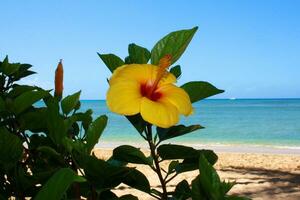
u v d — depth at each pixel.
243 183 3.52
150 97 0.55
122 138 14.09
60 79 0.62
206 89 0.59
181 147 0.56
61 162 0.53
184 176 3.62
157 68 0.57
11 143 0.54
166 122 0.52
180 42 0.59
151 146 0.56
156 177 3.60
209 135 15.04
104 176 0.50
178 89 0.57
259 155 5.91
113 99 0.52
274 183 3.53
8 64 0.81
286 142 11.84
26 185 0.54
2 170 0.59
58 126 0.52
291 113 32.69
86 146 0.52
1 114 0.63
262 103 60.44
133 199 0.58
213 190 0.46
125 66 0.56
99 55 0.60
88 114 0.66
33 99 0.63
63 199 0.47
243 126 20.12
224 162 5.03
